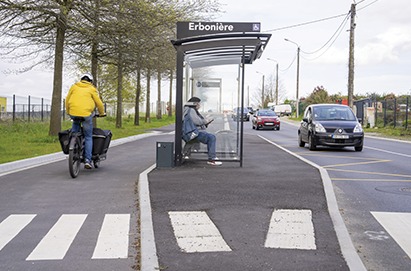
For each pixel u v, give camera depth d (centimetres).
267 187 966
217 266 539
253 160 1438
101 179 1098
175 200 852
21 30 2058
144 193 899
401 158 1648
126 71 3444
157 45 2569
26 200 871
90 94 1111
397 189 1010
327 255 577
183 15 2488
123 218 750
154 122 5128
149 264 536
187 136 1273
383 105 4034
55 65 2164
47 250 598
